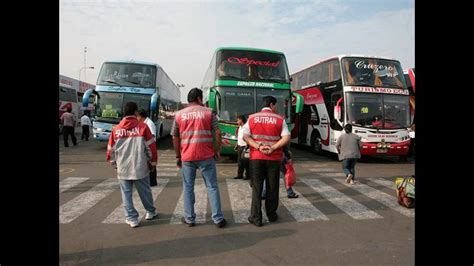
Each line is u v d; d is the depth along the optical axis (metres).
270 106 5.43
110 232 4.91
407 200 6.30
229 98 11.48
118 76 15.12
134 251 4.24
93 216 5.64
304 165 12.02
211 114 5.21
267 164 5.29
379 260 4.03
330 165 12.04
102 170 10.01
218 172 10.11
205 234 4.85
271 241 4.61
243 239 4.67
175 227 5.14
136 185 5.26
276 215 5.48
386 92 12.49
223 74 11.62
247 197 7.04
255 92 11.63
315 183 8.67
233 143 11.30
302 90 17.09
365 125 12.16
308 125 16.05
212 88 11.73
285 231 5.00
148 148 5.27
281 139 5.23
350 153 8.51
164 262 3.94
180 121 5.18
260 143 5.23
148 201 5.41
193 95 5.24
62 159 12.34
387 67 12.83
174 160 12.64
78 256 4.08
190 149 5.07
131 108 5.18
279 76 11.99
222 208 6.22
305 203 6.64
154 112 15.04
